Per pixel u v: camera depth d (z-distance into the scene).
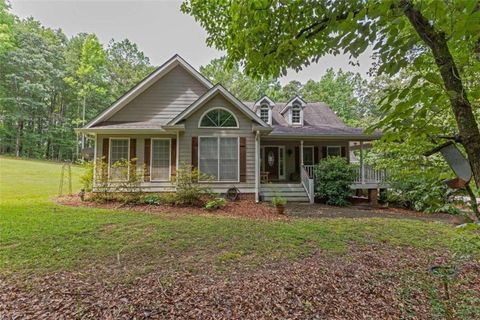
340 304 3.52
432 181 2.21
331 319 3.19
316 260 4.97
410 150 2.57
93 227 6.64
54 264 4.62
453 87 1.50
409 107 1.64
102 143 11.87
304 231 6.70
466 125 1.50
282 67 2.94
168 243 5.73
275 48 2.81
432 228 7.19
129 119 12.59
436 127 1.69
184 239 5.98
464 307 3.35
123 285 3.92
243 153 11.44
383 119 1.76
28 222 6.87
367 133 1.93
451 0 1.34
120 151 11.98
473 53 1.61
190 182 10.27
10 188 13.59
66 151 32.03
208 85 12.90
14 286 3.85
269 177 15.09
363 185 12.11
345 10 2.20
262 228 6.94
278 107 17.86
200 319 3.14
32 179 16.97
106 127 11.44
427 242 6.05
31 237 5.80
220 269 4.52
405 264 4.84
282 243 5.82
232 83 32.62
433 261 4.96
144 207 9.55
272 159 15.15
